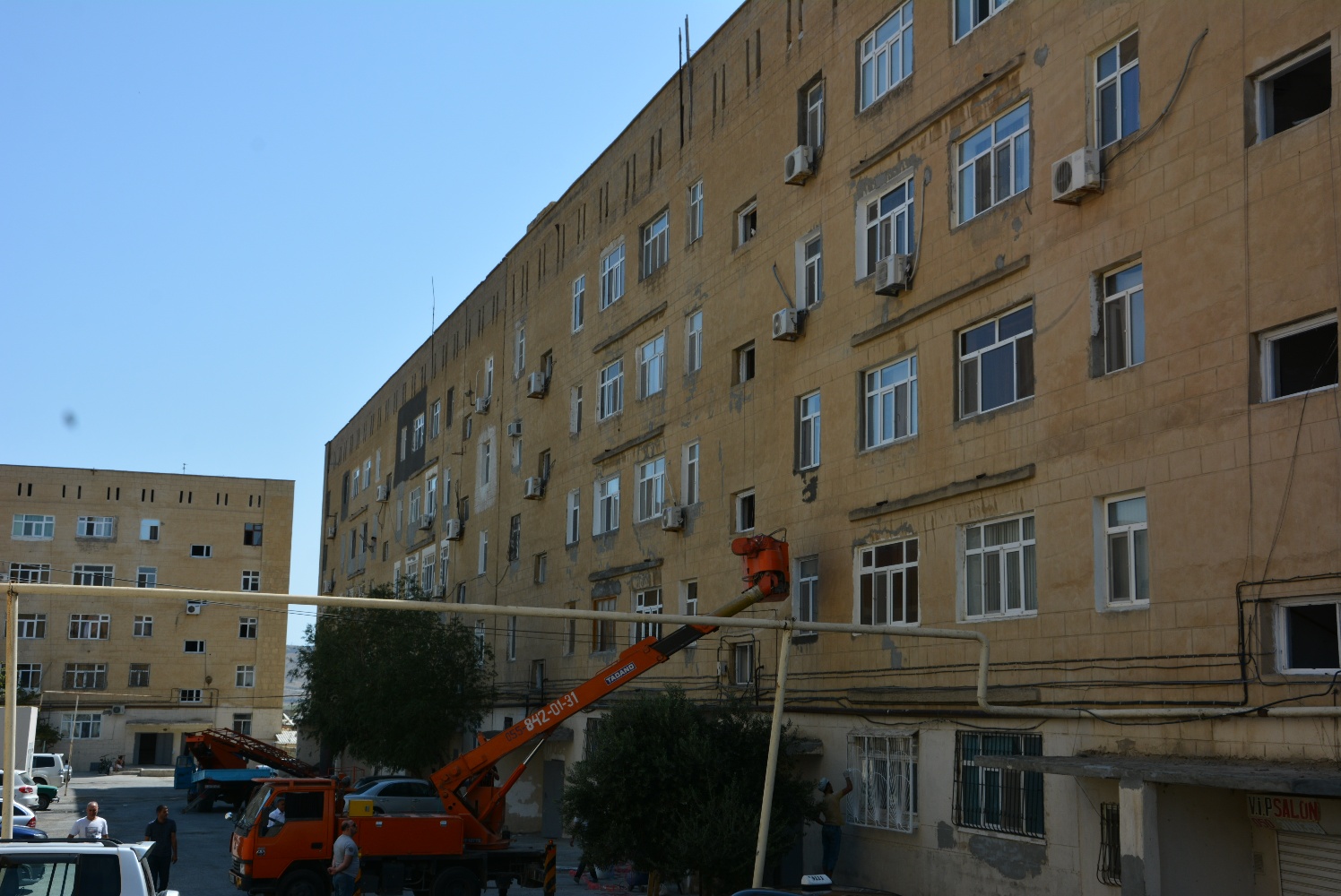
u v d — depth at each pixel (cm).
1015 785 1791
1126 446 1661
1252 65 1537
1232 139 1552
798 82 2612
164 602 7612
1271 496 1448
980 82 2022
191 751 4497
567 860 2884
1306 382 1452
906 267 2145
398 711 3644
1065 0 1858
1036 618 1784
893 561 2152
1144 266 1661
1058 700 1722
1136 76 1734
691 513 2894
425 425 5334
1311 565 1391
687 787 1948
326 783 2145
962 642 1936
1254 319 1493
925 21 2194
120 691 7406
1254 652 1444
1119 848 1572
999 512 1886
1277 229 1477
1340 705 1340
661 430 3092
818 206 2489
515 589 3991
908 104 2217
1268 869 1452
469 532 4544
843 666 2241
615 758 1964
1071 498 1744
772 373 2597
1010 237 1922
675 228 3147
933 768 1964
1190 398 1570
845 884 2117
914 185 2183
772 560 2248
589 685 2250
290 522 8012
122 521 7662
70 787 5731
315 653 3991
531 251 4200
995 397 1952
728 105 2928
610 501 3412
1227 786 1298
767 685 2472
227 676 7644
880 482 2186
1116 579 1680
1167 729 1545
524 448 4072
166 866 2078
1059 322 1803
